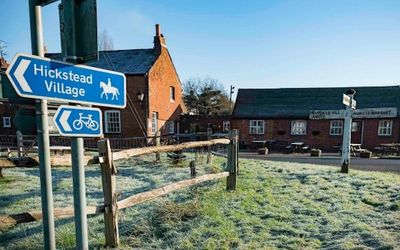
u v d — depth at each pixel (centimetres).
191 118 2678
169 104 2377
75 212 208
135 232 392
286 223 414
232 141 597
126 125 1972
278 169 838
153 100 2041
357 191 579
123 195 585
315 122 2381
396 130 2206
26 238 389
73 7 198
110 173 347
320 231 385
